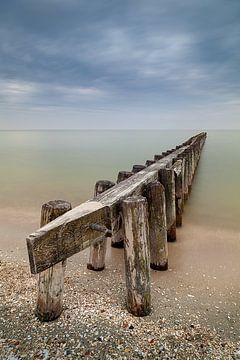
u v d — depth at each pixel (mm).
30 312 2764
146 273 2727
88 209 2402
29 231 5625
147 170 4785
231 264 4145
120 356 2258
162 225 3732
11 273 3682
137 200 2607
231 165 15750
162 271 3861
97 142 42844
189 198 8492
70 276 3602
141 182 3658
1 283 3371
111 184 3736
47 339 2414
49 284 2562
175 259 4273
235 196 8734
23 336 2441
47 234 1964
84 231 2273
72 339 2424
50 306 2607
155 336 2510
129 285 2754
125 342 2414
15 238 5195
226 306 3068
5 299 2996
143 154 22953
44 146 34938
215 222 6199
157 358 2254
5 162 17828
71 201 8258
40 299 2619
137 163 17422
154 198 3658
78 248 2230
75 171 14172
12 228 5797
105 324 2629
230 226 5934
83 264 3986
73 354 2262
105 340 2428
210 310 2979
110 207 2547
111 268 3855
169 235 4980
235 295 3307
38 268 1918
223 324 2742
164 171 4680
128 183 3576
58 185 10633
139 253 2645
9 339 2402
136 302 2746
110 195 2910
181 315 2863
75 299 3033
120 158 20156
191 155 9750
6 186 10430
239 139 47125
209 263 4160
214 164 16172
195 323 2738
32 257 1881
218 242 5016
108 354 2273
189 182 8828
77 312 2791
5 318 2670
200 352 2336
